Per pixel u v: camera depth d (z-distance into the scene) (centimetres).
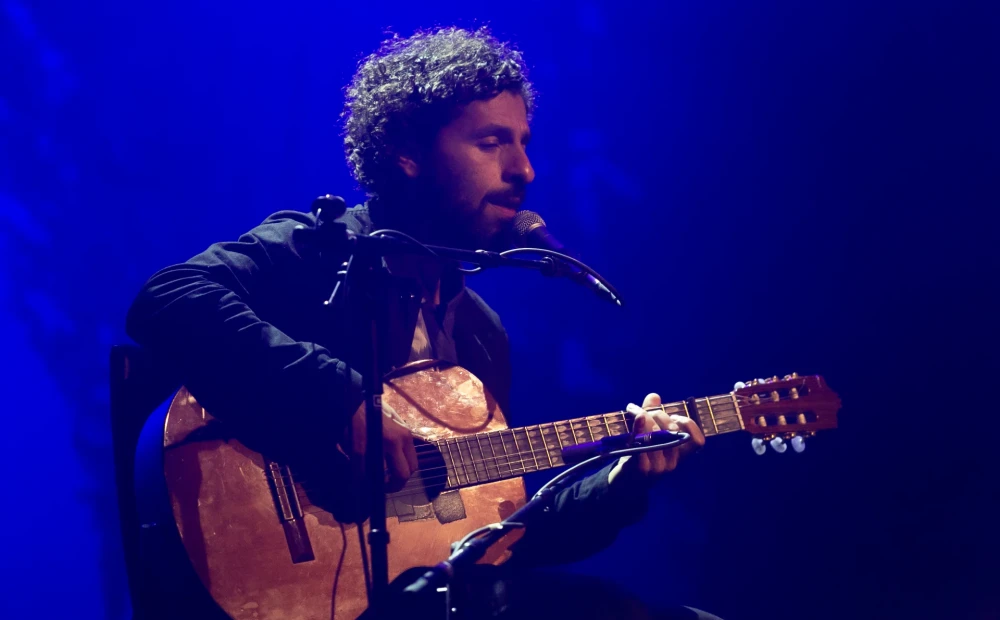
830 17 941
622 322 983
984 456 849
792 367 932
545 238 349
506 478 337
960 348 877
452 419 344
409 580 314
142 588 313
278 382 299
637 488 343
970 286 881
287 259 336
